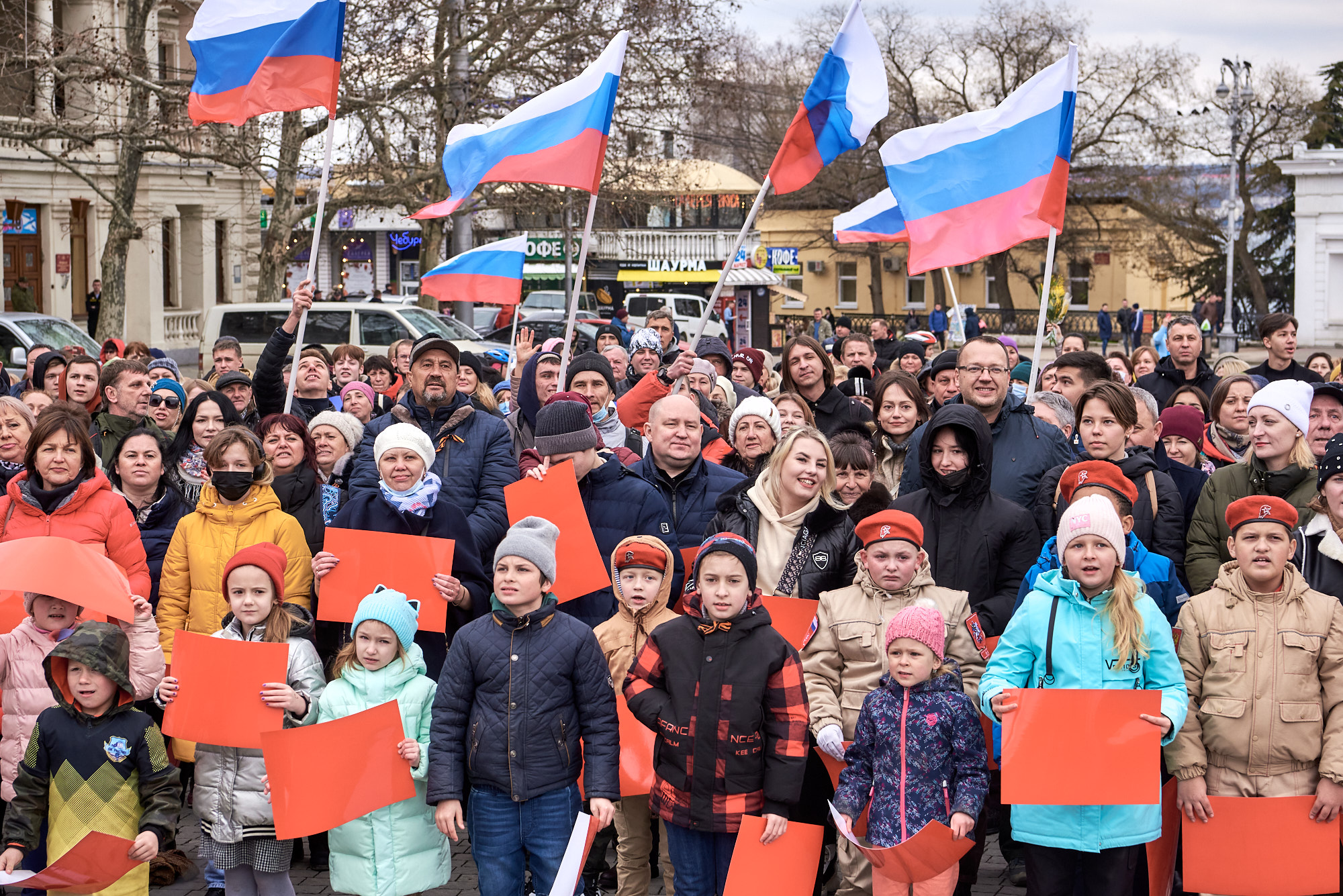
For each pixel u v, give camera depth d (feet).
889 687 14.88
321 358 29.58
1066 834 14.33
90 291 108.06
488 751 15.01
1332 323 133.59
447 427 20.48
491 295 30.42
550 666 15.12
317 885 18.17
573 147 23.84
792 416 23.12
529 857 15.35
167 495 21.03
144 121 75.56
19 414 20.83
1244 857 14.75
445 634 18.44
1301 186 133.08
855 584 16.31
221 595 18.84
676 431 18.83
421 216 25.31
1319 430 20.22
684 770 14.73
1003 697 14.34
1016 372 28.09
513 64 85.15
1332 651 14.96
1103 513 14.57
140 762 15.21
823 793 16.58
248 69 24.99
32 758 15.14
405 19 81.15
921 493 17.57
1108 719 14.05
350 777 15.02
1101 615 14.69
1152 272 182.60
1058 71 23.61
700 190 153.99
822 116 25.35
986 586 16.90
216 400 22.15
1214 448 23.03
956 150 24.54
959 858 14.12
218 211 118.32
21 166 97.40
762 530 17.52
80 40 75.72
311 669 16.48
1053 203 23.30
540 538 15.38
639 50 86.63
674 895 16.26
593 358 23.34
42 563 16.02
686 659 14.84
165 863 18.30
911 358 34.01
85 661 14.80
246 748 16.14
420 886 15.64
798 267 157.69
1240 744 15.02
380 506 18.65
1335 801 14.58
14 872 14.67
